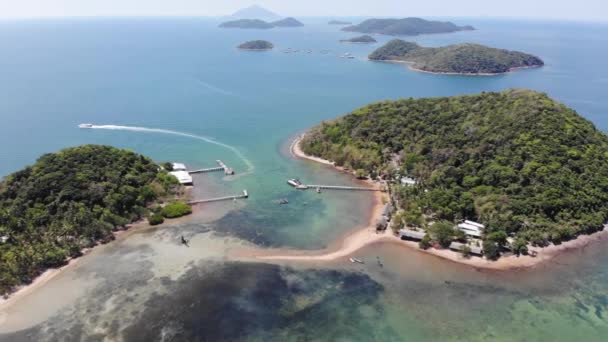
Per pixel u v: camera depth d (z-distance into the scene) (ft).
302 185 379.14
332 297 230.48
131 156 364.99
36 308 216.95
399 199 343.87
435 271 255.50
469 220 303.89
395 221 302.86
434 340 202.28
